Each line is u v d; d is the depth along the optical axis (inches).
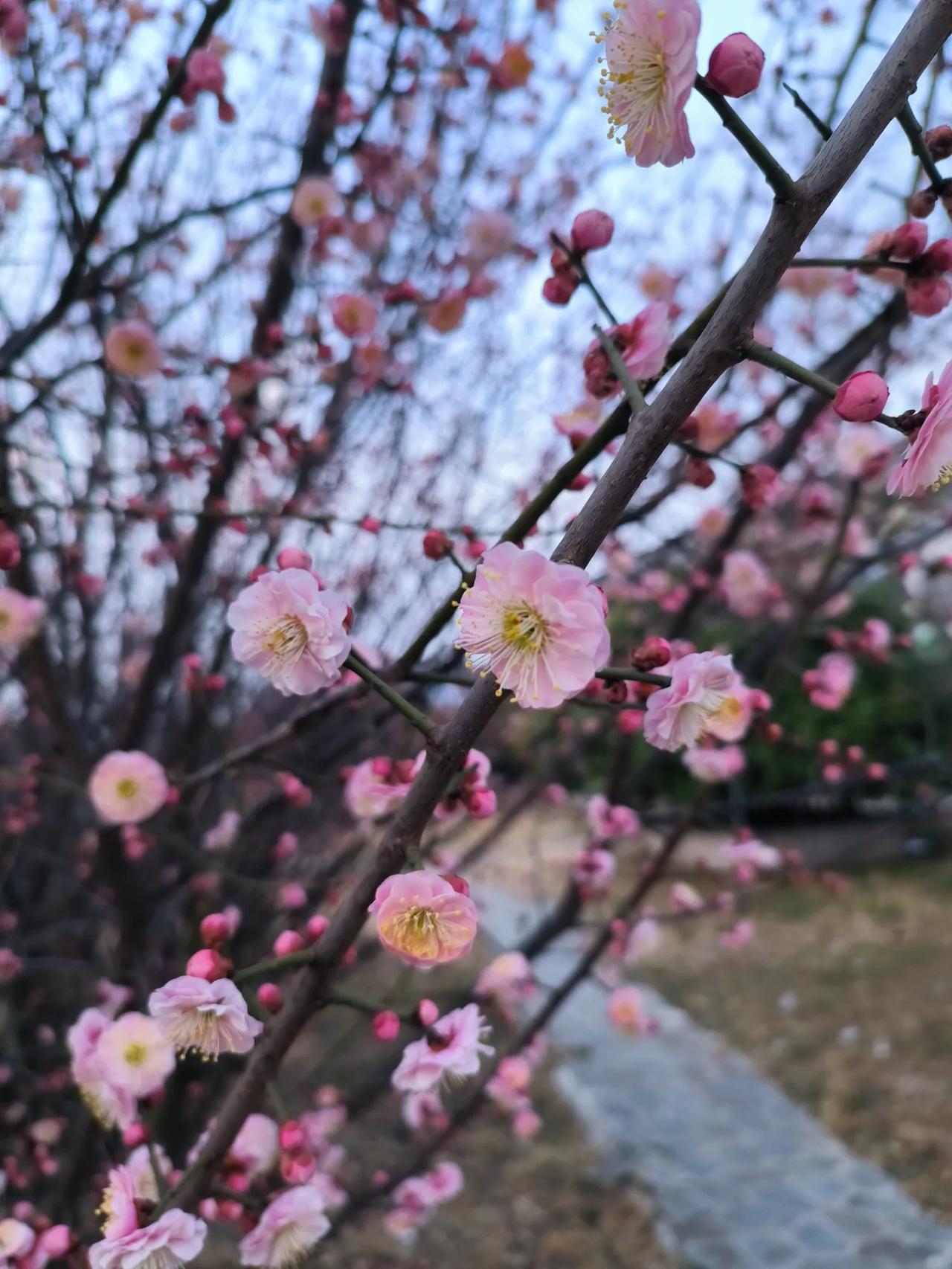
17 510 74.9
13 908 119.3
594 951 98.6
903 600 269.3
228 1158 48.8
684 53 31.9
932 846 297.0
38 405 87.0
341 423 111.0
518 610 33.7
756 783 292.2
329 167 100.8
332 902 99.9
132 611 131.9
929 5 31.9
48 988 119.0
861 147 32.0
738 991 203.9
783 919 246.4
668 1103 159.9
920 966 208.2
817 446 116.0
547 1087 165.6
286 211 96.1
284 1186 63.0
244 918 107.3
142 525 115.6
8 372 82.7
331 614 36.8
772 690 99.4
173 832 98.3
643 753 173.9
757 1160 142.3
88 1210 107.1
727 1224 126.9
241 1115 41.7
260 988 46.5
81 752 89.3
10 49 80.0
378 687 37.1
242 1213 48.6
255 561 116.6
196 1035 39.9
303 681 37.7
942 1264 117.8
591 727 129.0
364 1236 124.4
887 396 33.0
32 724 117.1
